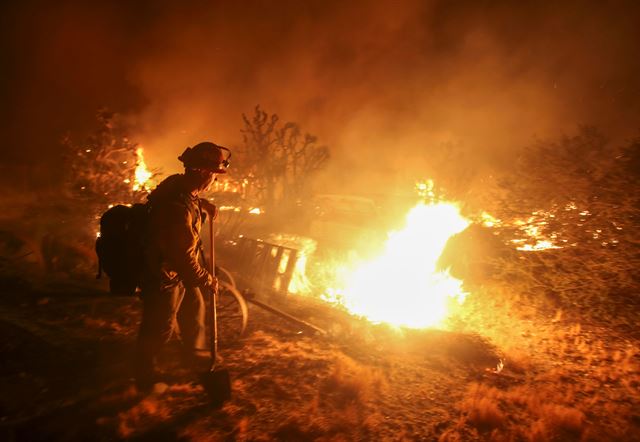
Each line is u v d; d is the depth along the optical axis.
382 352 3.99
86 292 4.79
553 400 3.42
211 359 3.07
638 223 5.12
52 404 2.87
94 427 2.66
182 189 2.86
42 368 3.30
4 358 3.37
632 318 4.95
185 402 2.99
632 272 5.14
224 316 4.54
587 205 5.39
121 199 6.97
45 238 6.04
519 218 5.95
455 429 2.96
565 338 4.63
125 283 2.89
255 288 5.32
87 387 3.08
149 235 2.79
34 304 4.36
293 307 4.93
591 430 3.06
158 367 3.41
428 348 4.14
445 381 3.60
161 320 2.98
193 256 2.84
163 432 2.67
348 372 3.53
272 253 5.59
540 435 2.91
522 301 5.52
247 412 2.92
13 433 2.57
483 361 3.99
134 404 2.91
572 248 5.46
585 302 5.26
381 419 3.00
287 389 3.23
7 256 5.56
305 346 3.95
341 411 3.03
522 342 4.54
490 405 3.14
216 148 2.92
